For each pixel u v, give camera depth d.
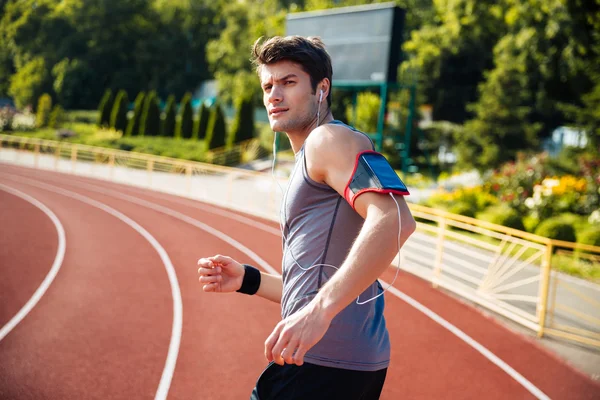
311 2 40.78
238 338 5.45
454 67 39.22
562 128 35.12
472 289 7.73
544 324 6.20
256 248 10.34
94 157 27.09
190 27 59.62
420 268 8.89
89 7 54.78
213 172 23.72
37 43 54.88
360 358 1.51
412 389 4.46
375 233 1.24
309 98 1.55
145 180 21.48
